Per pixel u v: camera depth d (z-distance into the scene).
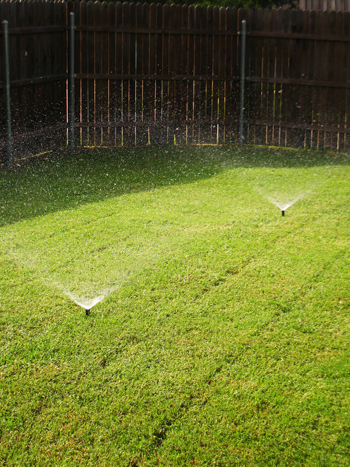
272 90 9.49
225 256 4.61
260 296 3.99
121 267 4.39
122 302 3.88
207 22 9.27
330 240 4.99
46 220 5.42
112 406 2.94
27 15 7.78
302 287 4.11
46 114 8.53
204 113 9.64
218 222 5.43
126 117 9.38
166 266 4.41
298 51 9.23
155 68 9.30
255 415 2.88
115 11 8.92
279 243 4.91
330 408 2.92
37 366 3.22
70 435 2.77
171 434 2.78
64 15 8.79
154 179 7.09
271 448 2.69
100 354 3.33
